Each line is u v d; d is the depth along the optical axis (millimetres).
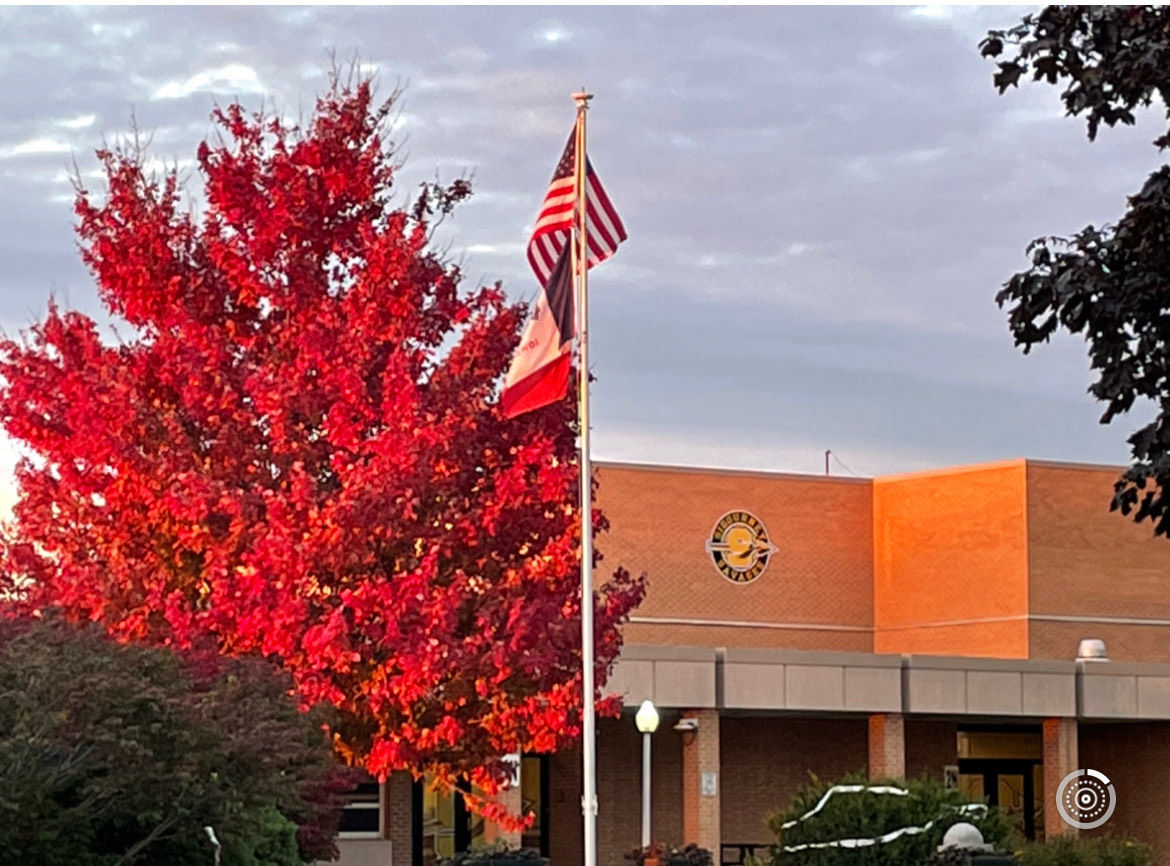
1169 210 17312
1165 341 17906
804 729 43969
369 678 23734
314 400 23875
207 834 20141
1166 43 17094
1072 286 17641
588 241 22438
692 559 46375
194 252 25172
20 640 19125
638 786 41719
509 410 22125
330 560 22844
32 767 18250
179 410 24781
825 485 48438
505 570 24297
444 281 25094
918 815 27891
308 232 24875
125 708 18344
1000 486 46406
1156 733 44656
